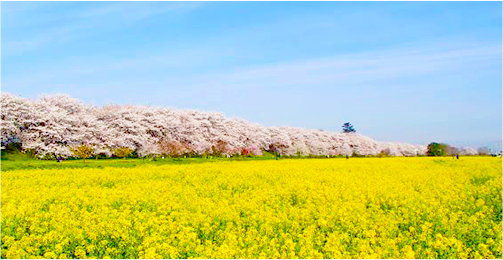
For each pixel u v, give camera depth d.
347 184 22.33
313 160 51.03
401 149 113.69
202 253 10.13
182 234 11.73
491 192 19.47
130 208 16.70
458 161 45.09
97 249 11.00
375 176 26.94
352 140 103.38
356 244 10.96
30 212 14.70
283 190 20.20
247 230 13.09
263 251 10.17
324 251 10.58
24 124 47.38
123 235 11.55
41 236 11.48
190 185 23.89
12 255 9.99
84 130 50.75
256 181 24.80
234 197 18.53
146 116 63.16
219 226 13.45
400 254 10.14
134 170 31.50
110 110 60.50
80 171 30.61
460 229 11.95
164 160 49.09
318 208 15.21
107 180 25.91
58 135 46.53
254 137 77.94
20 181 24.50
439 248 10.14
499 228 12.18
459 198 17.12
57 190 20.56
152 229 12.33
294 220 13.79
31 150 46.00
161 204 16.77
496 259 9.73
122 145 53.12
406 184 22.69
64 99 55.25
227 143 69.00
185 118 68.75
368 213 14.77
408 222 13.73
